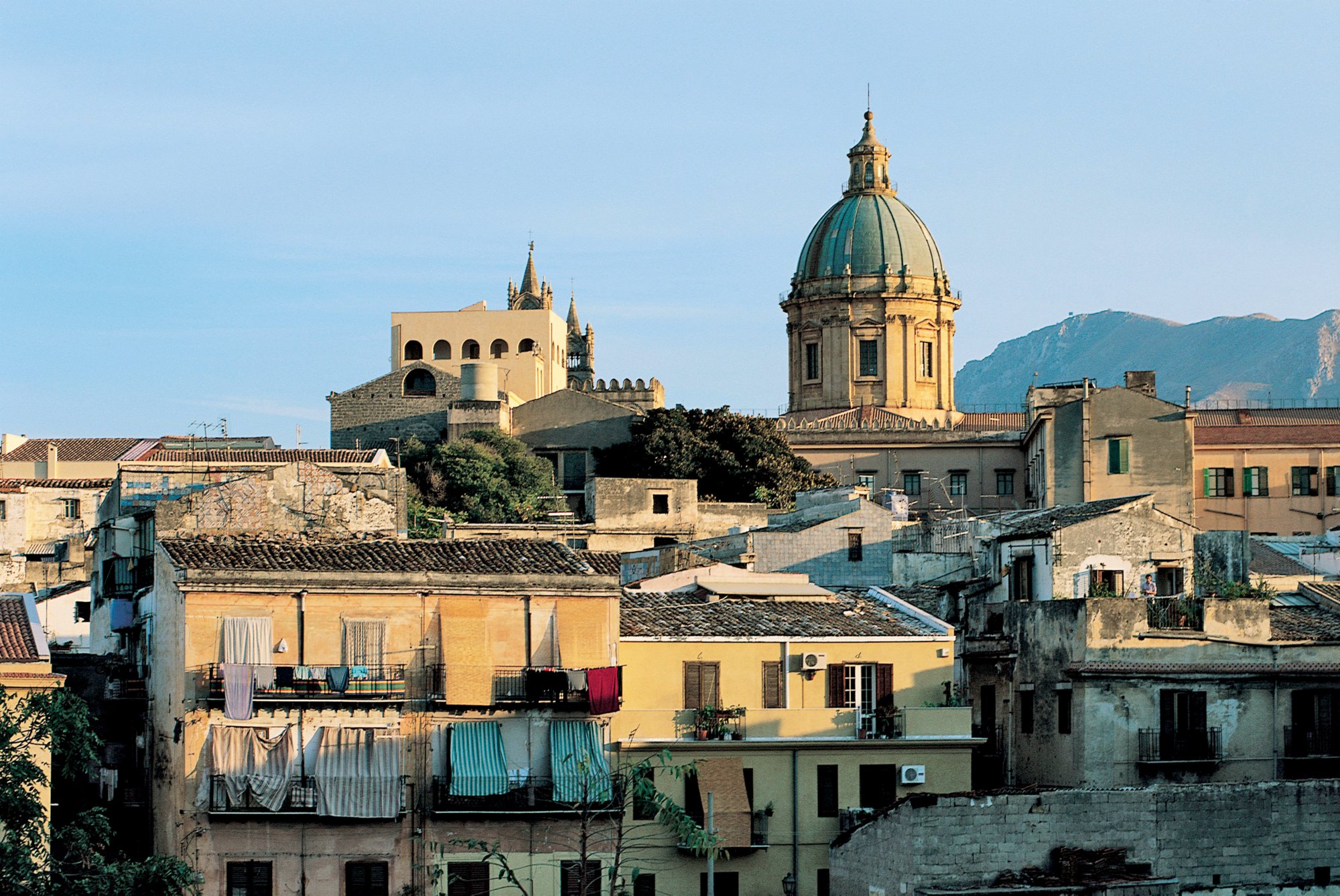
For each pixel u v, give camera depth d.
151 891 67.12
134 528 98.88
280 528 94.31
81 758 70.69
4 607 83.50
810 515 131.88
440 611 84.75
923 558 120.12
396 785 82.25
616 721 87.69
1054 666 92.56
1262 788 79.38
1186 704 90.81
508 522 184.75
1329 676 92.31
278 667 81.81
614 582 87.19
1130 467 194.62
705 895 86.12
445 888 82.81
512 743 84.75
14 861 63.38
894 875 77.12
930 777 90.31
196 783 80.75
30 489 167.75
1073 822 76.75
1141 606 91.12
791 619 94.12
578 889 82.00
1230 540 108.50
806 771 89.06
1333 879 79.69
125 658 96.88
